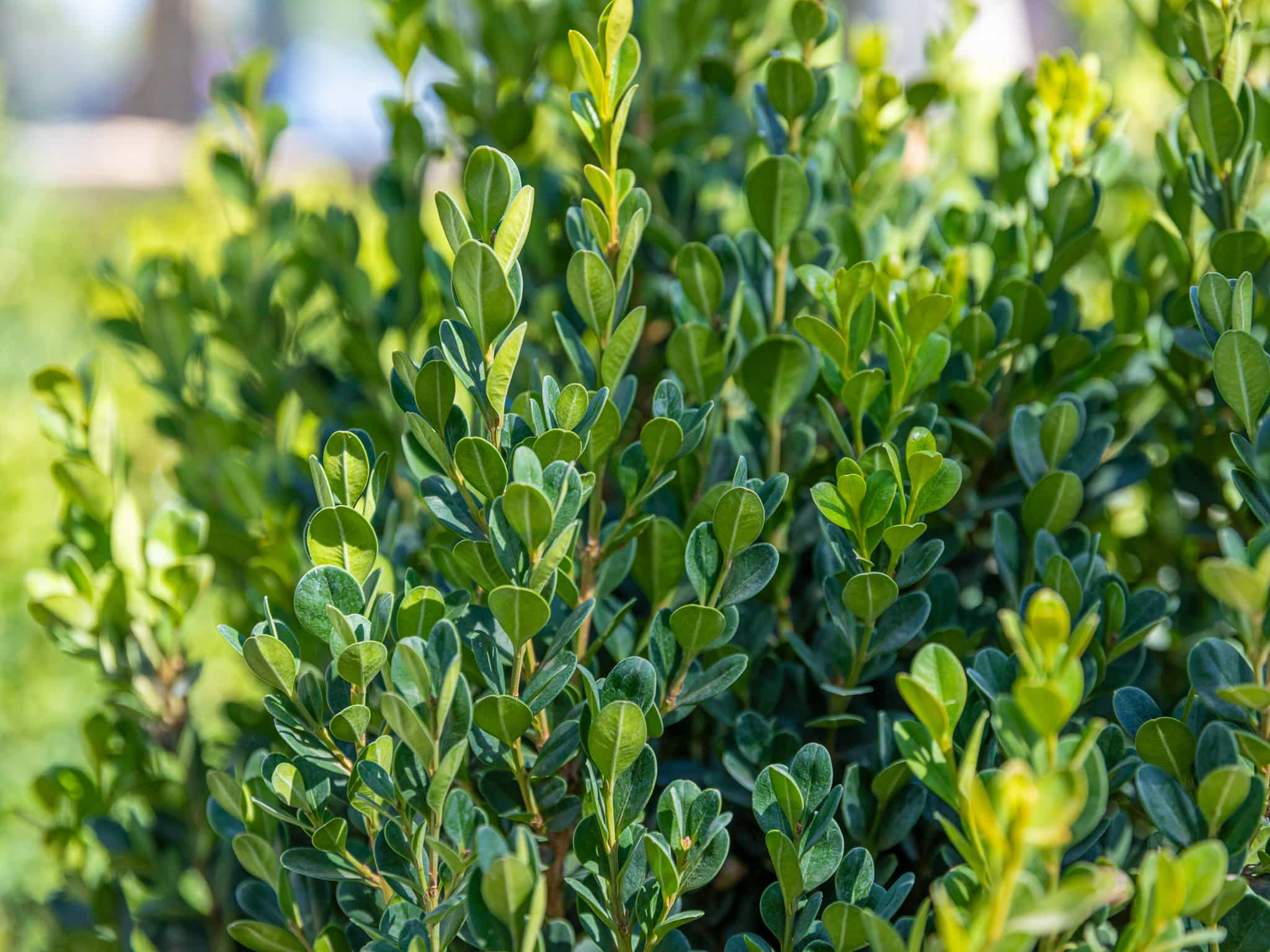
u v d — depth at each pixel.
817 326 0.50
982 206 0.62
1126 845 0.49
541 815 0.49
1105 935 0.46
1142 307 0.57
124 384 2.12
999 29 1.99
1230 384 0.47
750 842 0.52
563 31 0.63
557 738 0.48
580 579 0.50
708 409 0.49
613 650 0.52
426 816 0.46
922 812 0.50
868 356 0.56
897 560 0.48
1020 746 0.43
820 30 0.56
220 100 0.66
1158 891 0.42
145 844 0.59
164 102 7.52
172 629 0.60
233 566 0.64
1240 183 0.54
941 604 0.53
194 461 0.64
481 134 0.65
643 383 0.62
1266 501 0.47
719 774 0.52
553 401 0.48
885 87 0.60
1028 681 0.42
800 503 0.55
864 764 0.52
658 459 0.49
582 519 0.52
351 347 0.63
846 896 0.46
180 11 7.47
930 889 0.51
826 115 0.58
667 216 0.63
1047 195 0.58
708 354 0.53
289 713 0.47
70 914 0.60
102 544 0.59
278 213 0.67
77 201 4.12
